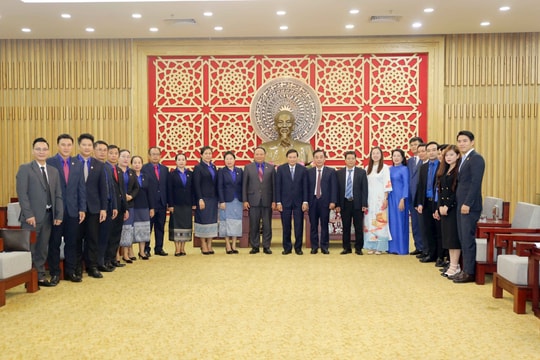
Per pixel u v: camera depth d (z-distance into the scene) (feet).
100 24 31.19
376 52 34.71
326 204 24.71
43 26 31.50
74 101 35.42
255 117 35.01
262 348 11.46
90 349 11.41
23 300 15.84
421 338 12.15
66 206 18.63
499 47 34.35
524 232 17.44
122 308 14.87
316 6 27.84
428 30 33.01
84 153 19.30
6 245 16.79
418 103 34.78
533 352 11.24
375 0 26.89
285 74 35.14
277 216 30.94
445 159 19.03
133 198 22.47
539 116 34.14
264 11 28.71
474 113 34.58
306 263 22.24
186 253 25.45
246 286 17.69
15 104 35.42
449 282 18.39
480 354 11.11
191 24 31.22
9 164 35.45
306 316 13.99
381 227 24.80
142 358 10.88
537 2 27.20
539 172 34.27
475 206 17.99
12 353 11.16
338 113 35.09
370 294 16.52
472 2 27.22
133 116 35.19
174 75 35.32
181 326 13.08
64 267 18.97
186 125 35.37
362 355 11.03
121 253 23.32
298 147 33.83
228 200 25.09
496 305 15.19
